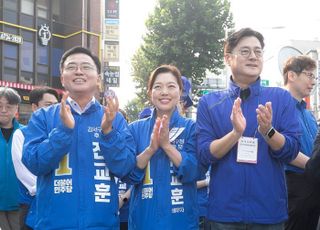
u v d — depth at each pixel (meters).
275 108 3.09
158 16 22.38
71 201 2.90
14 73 20.48
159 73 3.42
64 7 23.16
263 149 2.97
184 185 3.24
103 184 3.00
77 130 3.03
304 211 3.78
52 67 22.31
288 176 3.86
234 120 2.79
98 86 3.25
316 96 9.91
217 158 2.97
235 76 3.17
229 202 2.95
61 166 2.95
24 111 20.22
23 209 4.14
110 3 20.25
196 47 21.80
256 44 3.07
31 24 21.31
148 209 3.19
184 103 4.70
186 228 3.19
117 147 2.94
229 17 22.28
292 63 4.15
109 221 2.98
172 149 3.17
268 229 2.95
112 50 20.19
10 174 4.43
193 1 21.94
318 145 3.04
